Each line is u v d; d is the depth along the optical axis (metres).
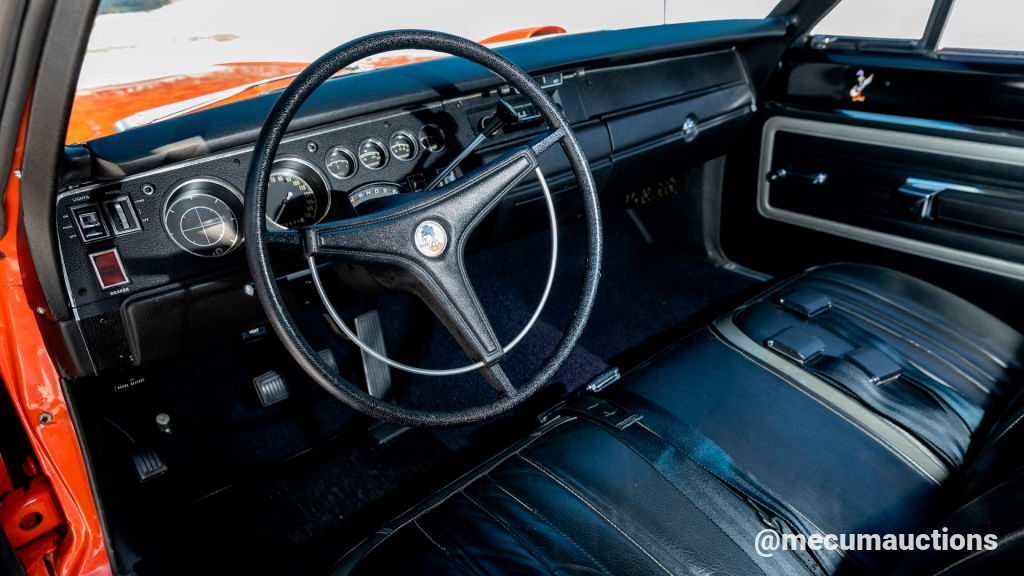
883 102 1.75
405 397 1.87
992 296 1.68
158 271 1.18
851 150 1.83
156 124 1.23
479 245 1.72
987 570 0.65
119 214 1.13
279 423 1.79
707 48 1.83
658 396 1.27
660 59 1.81
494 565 0.97
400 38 0.98
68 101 0.84
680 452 1.13
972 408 1.21
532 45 1.71
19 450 1.27
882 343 1.35
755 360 1.34
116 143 1.15
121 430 1.49
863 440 1.15
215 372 1.75
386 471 1.69
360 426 1.81
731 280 2.29
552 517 1.04
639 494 1.06
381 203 1.08
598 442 1.17
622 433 1.18
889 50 1.74
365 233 0.97
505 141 1.52
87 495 1.25
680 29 1.86
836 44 1.82
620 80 1.72
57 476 1.21
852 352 1.32
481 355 1.06
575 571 0.94
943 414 1.19
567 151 1.12
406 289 1.07
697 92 1.88
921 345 1.34
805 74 1.89
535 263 2.33
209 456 1.69
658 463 1.11
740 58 1.97
